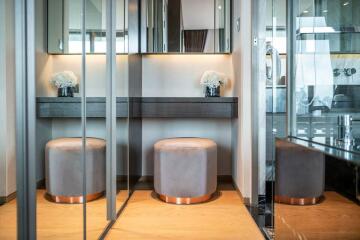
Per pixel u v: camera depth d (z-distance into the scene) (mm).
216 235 1928
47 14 1378
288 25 1772
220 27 3375
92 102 1888
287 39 1782
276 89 2016
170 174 2602
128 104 2740
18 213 1207
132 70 2926
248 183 2582
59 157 1440
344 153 1015
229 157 3438
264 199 2482
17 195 1206
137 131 3225
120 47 2436
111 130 2176
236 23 2977
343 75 1323
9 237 1177
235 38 3045
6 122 1201
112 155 2176
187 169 2580
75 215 1604
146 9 3391
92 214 1856
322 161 1046
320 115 1446
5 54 1191
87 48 1826
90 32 1881
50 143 1377
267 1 2305
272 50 2152
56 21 1461
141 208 2484
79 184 1651
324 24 1439
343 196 906
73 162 1577
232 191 2988
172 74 3455
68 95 1554
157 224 2125
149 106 3092
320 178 1058
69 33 1610
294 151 1293
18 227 1205
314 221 1101
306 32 1595
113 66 2180
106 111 2137
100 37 2053
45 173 1326
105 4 2133
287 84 1773
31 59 1219
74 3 1681
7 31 1191
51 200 1386
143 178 3473
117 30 2324
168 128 3490
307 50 1572
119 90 2393
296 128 1671
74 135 1627
